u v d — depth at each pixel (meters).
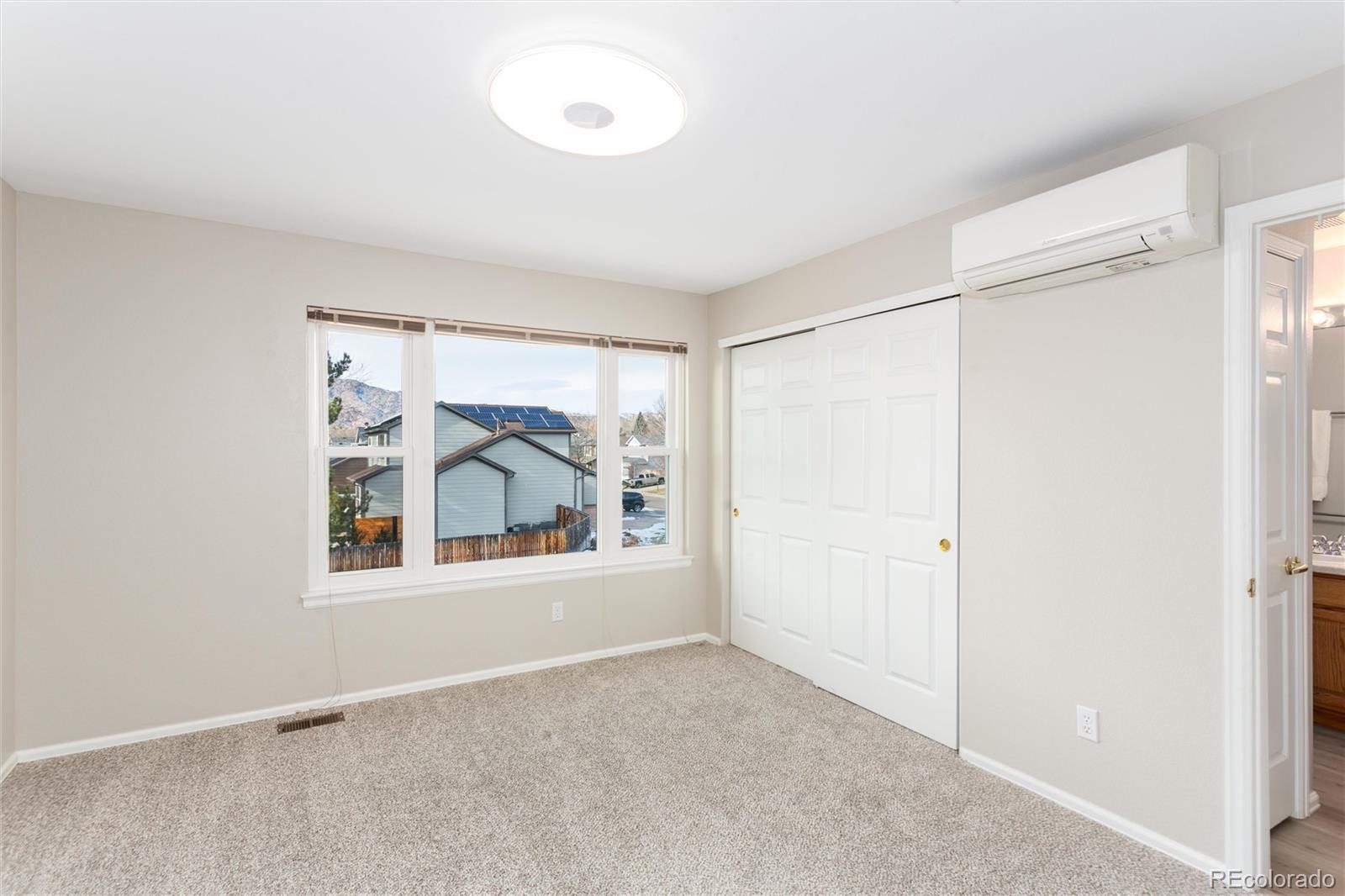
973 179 2.55
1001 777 2.64
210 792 2.48
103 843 2.16
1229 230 1.99
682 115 1.94
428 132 2.17
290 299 3.20
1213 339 2.03
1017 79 1.86
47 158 2.37
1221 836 2.01
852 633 3.41
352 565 3.43
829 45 1.69
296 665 3.23
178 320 2.97
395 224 3.09
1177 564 2.11
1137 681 2.21
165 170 2.47
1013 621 2.61
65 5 1.52
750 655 4.18
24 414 2.69
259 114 2.06
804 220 3.01
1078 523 2.38
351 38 1.66
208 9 1.54
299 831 2.24
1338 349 3.55
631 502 4.33
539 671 3.87
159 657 2.94
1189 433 2.08
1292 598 2.24
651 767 2.70
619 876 2.03
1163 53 1.73
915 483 3.04
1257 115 1.94
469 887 1.97
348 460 3.43
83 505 2.80
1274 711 2.19
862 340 3.34
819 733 3.03
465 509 3.77
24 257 2.69
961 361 2.82
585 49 1.65
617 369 4.24
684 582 4.43
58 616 2.75
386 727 3.07
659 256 3.59
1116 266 2.18
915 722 3.05
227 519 3.07
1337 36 1.65
